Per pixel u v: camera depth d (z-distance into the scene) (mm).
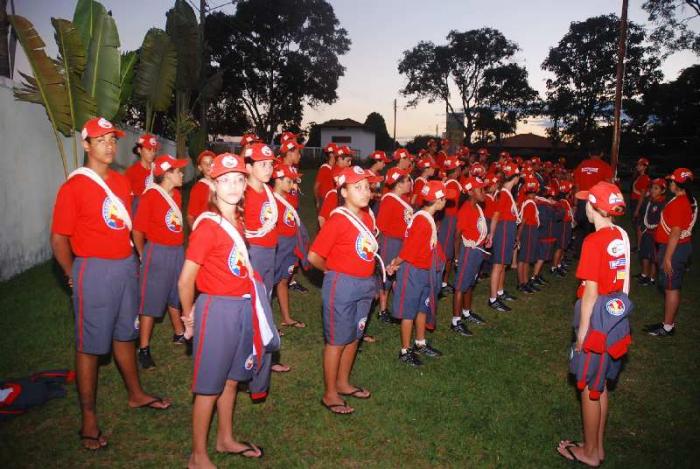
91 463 3395
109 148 3590
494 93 50406
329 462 3531
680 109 40375
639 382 4992
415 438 3857
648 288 8586
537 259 8312
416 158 10055
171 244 4859
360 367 5047
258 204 4914
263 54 40531
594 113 47125
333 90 43812
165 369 4816
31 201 7984
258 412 4156
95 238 3504
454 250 7672
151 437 3719
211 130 43938
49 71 7328
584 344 3389
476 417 4188
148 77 11469
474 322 6551
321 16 41125
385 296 6434
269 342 3402
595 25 44469
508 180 7074
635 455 3738
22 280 7219
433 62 52594
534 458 3660
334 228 3951
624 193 23562
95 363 3584
